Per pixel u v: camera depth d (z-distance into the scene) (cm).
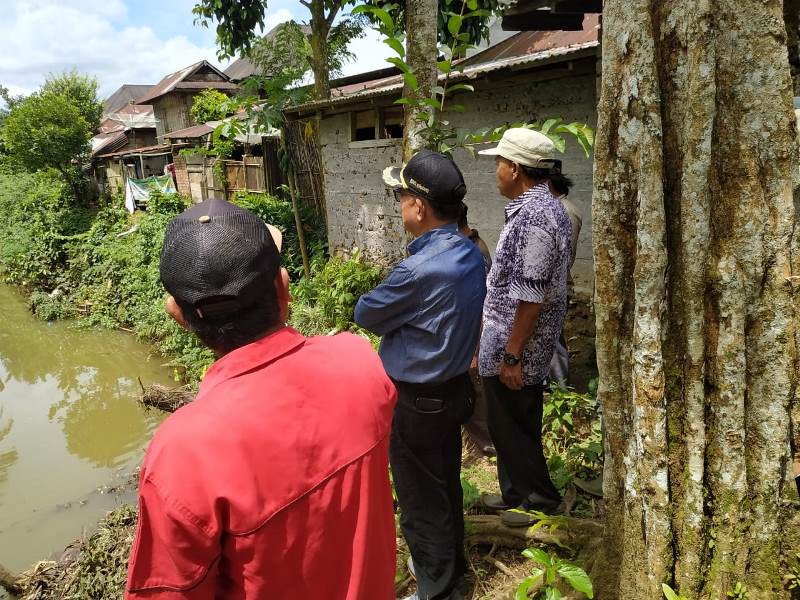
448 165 213
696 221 161
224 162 1304
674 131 164
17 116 1959
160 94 2383
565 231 237
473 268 213
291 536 98
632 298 180
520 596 195
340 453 104
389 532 119
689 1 155
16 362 964
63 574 411
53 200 1986
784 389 163
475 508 286
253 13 981
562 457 325
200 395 101
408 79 359
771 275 161
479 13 355
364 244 791
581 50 409
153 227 1152
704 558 172
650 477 174
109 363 927
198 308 100
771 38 153
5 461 634
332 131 816
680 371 171
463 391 220
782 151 157
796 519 166
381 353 221
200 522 90
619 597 188
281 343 105
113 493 550
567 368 374
